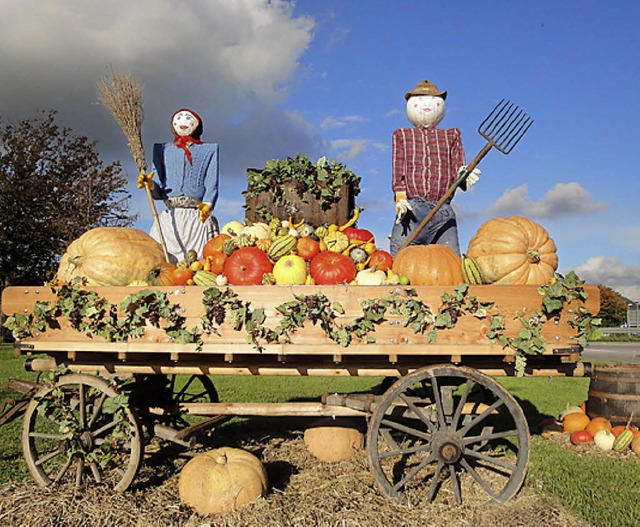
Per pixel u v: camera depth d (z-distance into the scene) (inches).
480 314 147.3
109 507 145.7
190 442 160.2
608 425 249.1
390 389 150.5
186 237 243.1
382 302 146.9
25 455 161.6
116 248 166.2
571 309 149.9
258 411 171.9
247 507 144.6
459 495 150.8
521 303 148.7
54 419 163.3
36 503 146.9
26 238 832.9
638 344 908.0
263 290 148.3
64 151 921.5
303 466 187.5
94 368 165.9
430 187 230.8
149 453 196.7
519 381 437.1
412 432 152.3
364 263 184.9
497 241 171.0
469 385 151.4
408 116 247.8
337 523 136.5
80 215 845.8
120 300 153.3
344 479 170.2
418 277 166.6
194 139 250.7
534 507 147.9
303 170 230.7
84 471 169.8
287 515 140.9
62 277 168.7
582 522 141.4
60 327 156.3
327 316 146.6
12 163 855.7
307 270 176.2
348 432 196.5
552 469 193.8
